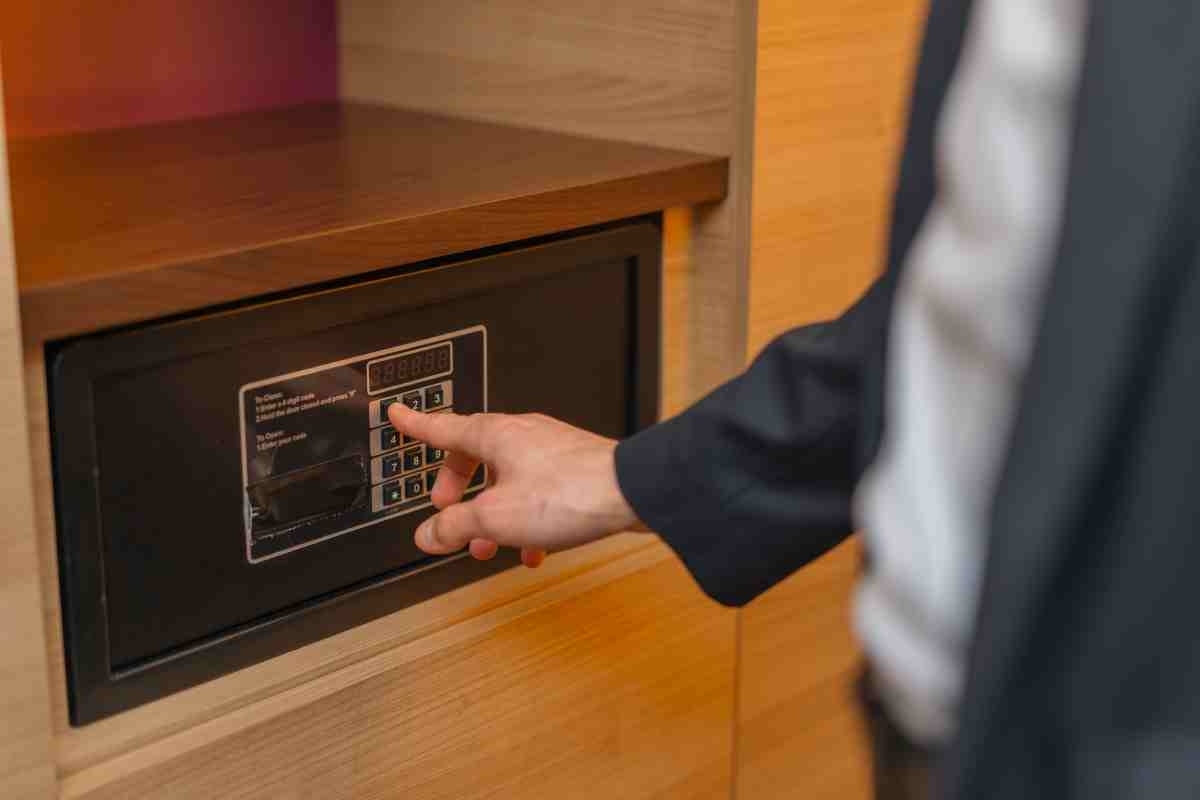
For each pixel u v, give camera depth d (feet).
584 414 3.11
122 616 2.42
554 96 3.44
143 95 3.65
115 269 2.23
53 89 3.48
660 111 3.23
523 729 2.99
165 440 2.40
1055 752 1.16
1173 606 1.11
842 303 3.43
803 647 3.63
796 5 3.11
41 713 2.27
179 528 2.46
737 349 3.21
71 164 3.11
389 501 2.79
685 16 3.14
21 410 2.14
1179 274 1.10
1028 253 1.17
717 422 2.06
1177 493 1.10
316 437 2.63
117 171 3.03
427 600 2.88
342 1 3.88
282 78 3.90
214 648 2.55
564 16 3.36
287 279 2.43
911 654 1.26
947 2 1.42
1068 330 1.11
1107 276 1.10
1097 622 1.14
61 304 2.16
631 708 3.21
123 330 2.30
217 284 2.33
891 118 3.41
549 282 2.96
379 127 3.56
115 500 2.36
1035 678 1.16
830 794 3.83
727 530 2.09
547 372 3.01
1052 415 1.12
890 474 1.28
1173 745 1.11
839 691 3.77
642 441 2.16
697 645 3.32
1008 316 1.19
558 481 2.27
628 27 3.24
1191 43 1.09
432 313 2.76
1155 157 1.09
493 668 2.90
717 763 3.46
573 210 2.86
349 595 2.74
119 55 3.58
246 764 2.55
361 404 2.68
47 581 2.31
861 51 3.29
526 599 2.97
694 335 3.27
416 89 3.76
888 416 1.41
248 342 2.46
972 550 1.23
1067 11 1.17
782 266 3.25
